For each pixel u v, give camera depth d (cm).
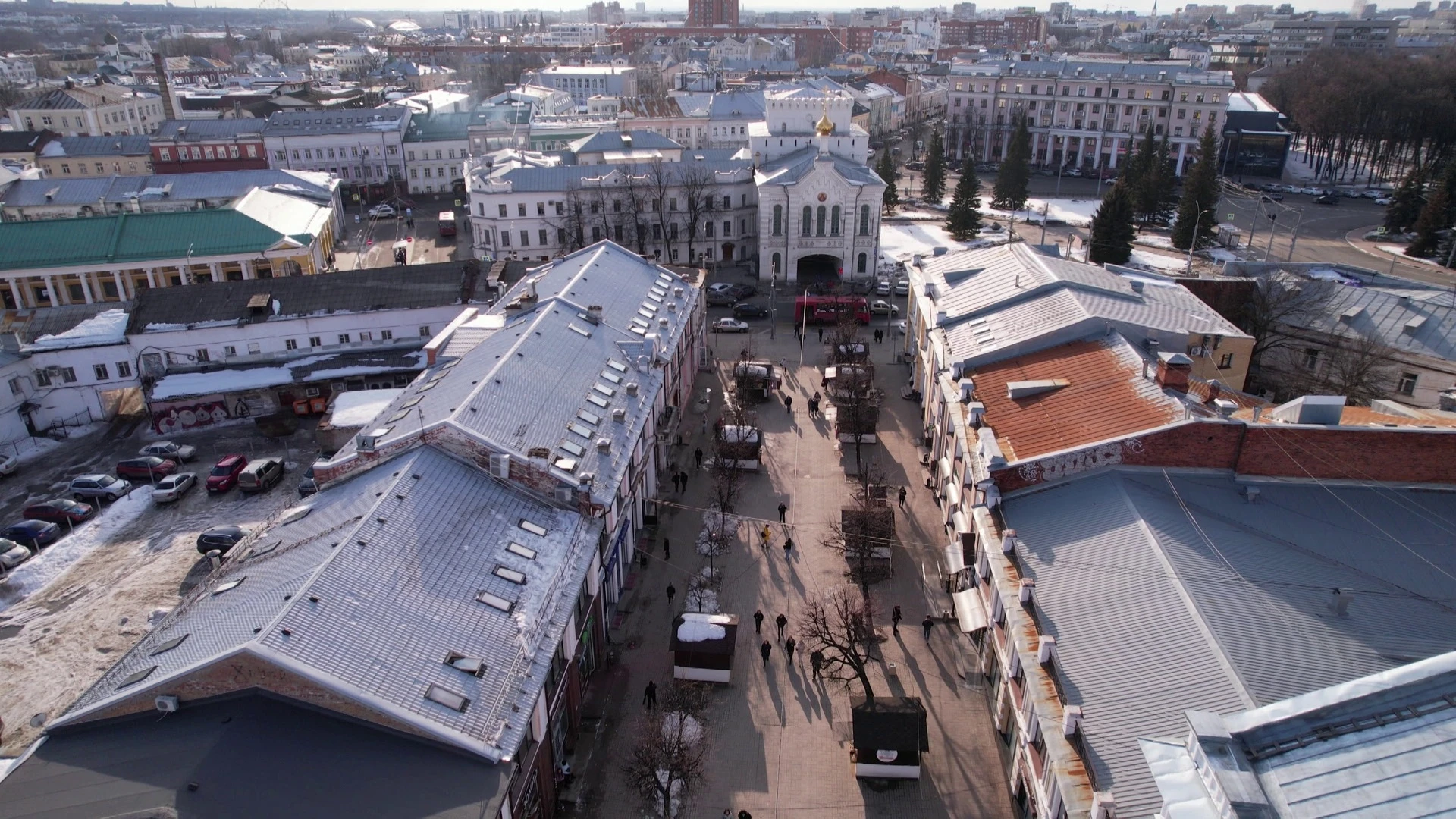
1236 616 3628
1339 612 3688
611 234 12356
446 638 3750
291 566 4028
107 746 3294
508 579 4212
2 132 16475
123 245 10644
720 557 6091
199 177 13412
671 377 7462
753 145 12662
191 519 6475
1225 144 18775
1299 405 4631
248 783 3111
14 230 10512
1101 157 19700
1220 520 4275
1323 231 14950
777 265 11931
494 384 5372
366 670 3450
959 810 4219
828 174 11319
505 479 4784
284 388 8206
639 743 4584
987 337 6488
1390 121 18288
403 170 17275
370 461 4841
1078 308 6222
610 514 5166
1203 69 19138
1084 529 4347
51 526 6184
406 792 3161
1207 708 3225
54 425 7988
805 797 4294
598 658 5112
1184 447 4556
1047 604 3981
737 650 5256
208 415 8056
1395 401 7212
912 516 6588
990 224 15012
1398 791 2092
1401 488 4453
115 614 5403
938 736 4644
